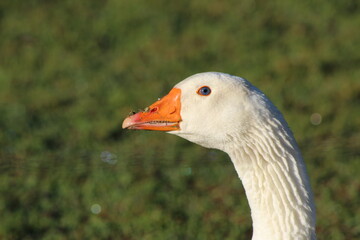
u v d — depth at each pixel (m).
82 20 17.97
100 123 13.36
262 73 15.00
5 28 17.72
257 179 5.98
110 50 16.78
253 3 18.41
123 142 12.95
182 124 6.27
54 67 15.93
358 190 11.02
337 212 10.38
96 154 12.50
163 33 17.22
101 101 14.34
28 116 13.66
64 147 12.76
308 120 13.23
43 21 17.98
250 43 16.52
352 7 18.22
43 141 12.80
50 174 11.83
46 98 14.41
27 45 16.92
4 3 18.95
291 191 5.88
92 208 10.84
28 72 15.75
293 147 5.93
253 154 5.98
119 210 10.77
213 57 16.05
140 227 10.23
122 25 17.66
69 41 16.98
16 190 11.30
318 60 15.38
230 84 6.03
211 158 12.30
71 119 13.64
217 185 11.45
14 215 10.53
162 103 6.39
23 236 10.12
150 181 11.45
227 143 6.09
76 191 11.34
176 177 11.63
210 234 9.95
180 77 15.27
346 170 11.63
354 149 12.30
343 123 13.14
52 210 10.81
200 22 17.70
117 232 10.19
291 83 14.69
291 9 18.12
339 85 14.45
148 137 13.04
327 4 18.23
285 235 5.88
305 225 5.86
